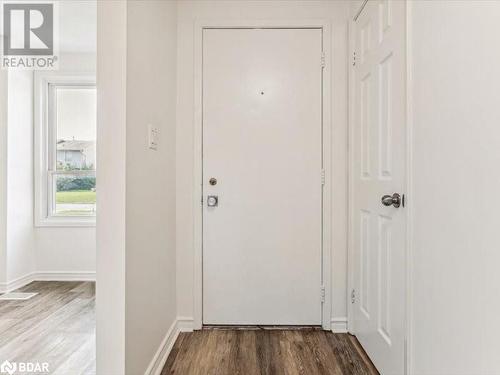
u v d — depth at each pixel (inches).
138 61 60.5
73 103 147.2
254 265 91.9
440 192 47.7
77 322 98.2
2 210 128.0
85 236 144.0
